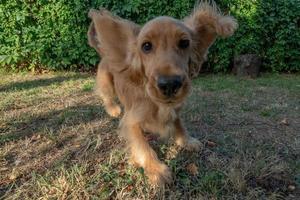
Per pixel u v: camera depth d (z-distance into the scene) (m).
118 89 0.51
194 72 0.41
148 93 0.36
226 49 1.01
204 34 0.41
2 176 0.44
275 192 0.40
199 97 0.75
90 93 0.79
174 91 0.34
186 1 0.97
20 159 0.48
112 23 0.42
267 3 1.00
